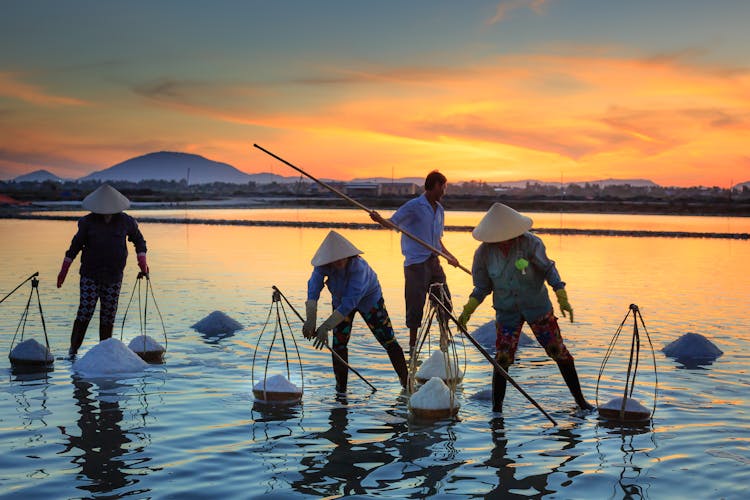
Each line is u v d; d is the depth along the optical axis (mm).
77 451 4379
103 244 7340
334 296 6043
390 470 4137
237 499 3705
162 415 5156
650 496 3762
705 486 3885
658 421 5086
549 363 6965
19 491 3750
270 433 4797
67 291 11586
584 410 5398
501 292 5441
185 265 16578
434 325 9016
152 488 3830
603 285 13469
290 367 6754
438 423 5078
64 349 7352
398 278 13984
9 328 8391
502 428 4945
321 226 37219
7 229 31453
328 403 5574
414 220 7574
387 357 7230
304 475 4047
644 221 52562
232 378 6281
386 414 5285
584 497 3752
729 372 6590
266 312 9789
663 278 14758
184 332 8383
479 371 6730
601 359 7094
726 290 12773
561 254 21078
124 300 10883
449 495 3783
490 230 5344
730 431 4848
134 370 6488
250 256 19156
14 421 4957
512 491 3834
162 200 105625
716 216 71188
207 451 4422
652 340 8094
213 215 53125
